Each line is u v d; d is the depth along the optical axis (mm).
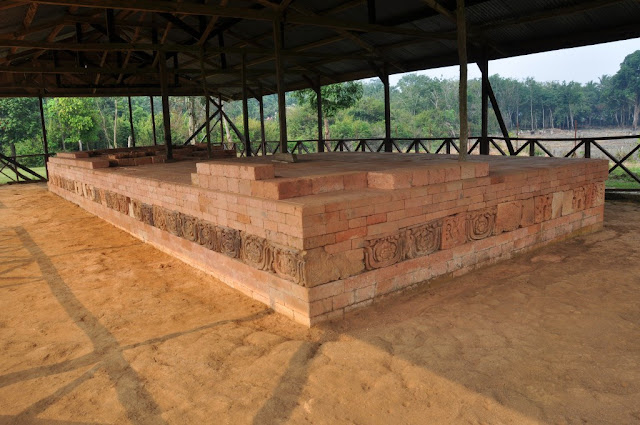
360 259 4426
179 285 5613
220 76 18188
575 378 3086
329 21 9188
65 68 13266
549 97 57656
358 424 2713
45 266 6707
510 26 9781
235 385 3211
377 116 43500
